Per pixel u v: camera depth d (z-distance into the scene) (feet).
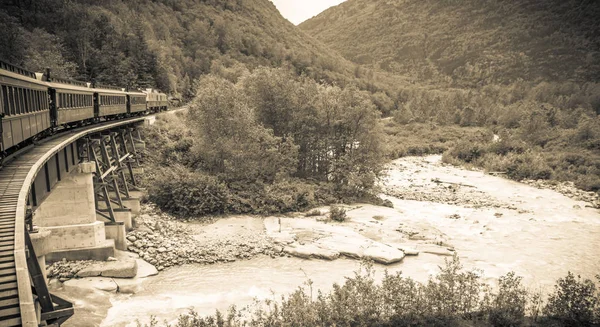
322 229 123.44
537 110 349.00
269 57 651.66
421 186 194.39
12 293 29.43
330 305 62.54
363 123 174.19
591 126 264.31
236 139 157.89
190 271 97.04
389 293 65.46
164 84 358.64
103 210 104.53
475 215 146.92
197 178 142.20
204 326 59.11
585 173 208.74
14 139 58.80
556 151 247.70
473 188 191.11
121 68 317.01
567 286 68.03
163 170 158.51
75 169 93.66
